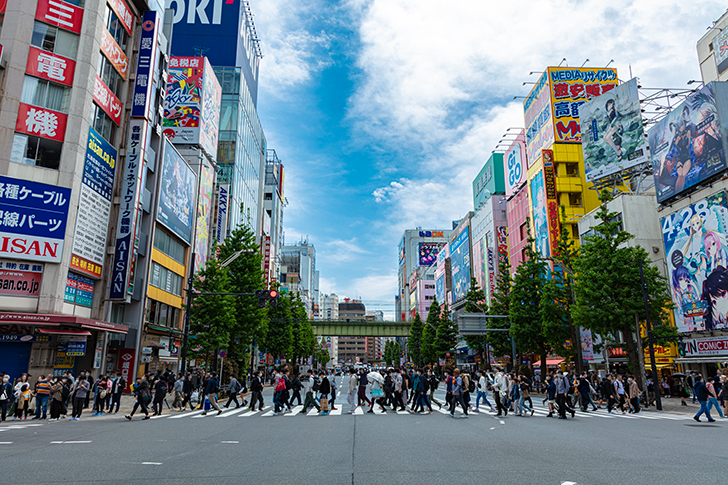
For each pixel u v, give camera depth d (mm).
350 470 7527
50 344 23391
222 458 8703
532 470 7477
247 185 69562
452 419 16922
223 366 36156
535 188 58469
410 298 163000
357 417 17812
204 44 71062
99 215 27531
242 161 66188
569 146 55750
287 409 20359
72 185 24719
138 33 31953
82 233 25766
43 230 23562
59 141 24859
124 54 30578
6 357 22469
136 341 31422
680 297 31609
